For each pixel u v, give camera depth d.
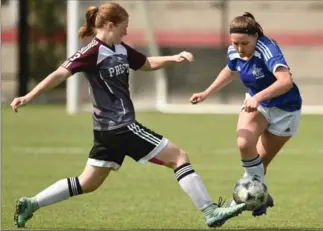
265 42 19.03
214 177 30.45
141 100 72.19
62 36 77.81
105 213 22.06
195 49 79.19
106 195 25.53
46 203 18.83
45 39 77.62
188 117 60.72
